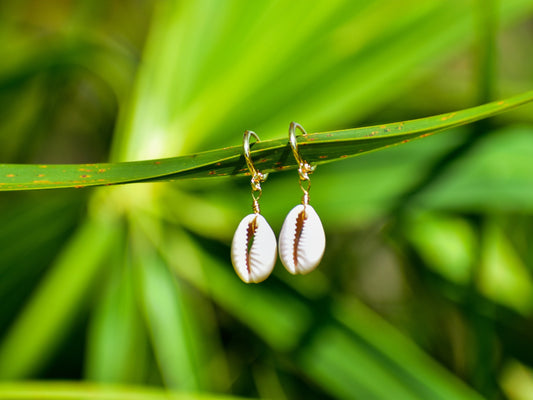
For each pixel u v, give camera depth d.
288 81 0.33
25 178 0.23
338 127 0.34
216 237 0.34
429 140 0.34
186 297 0.38
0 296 0.34
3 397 0.27
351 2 0.34
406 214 0.37
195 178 0.24
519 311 0.37
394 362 0.31
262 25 0.34
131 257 0.34
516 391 0.38
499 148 0.33
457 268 0.38
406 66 0.33
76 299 0.33
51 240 0.34
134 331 0.34
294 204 0.33
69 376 0.37
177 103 0.34
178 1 0.35
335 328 0.32
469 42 0.33
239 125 0.33
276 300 0.33
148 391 0.29
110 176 0.23
